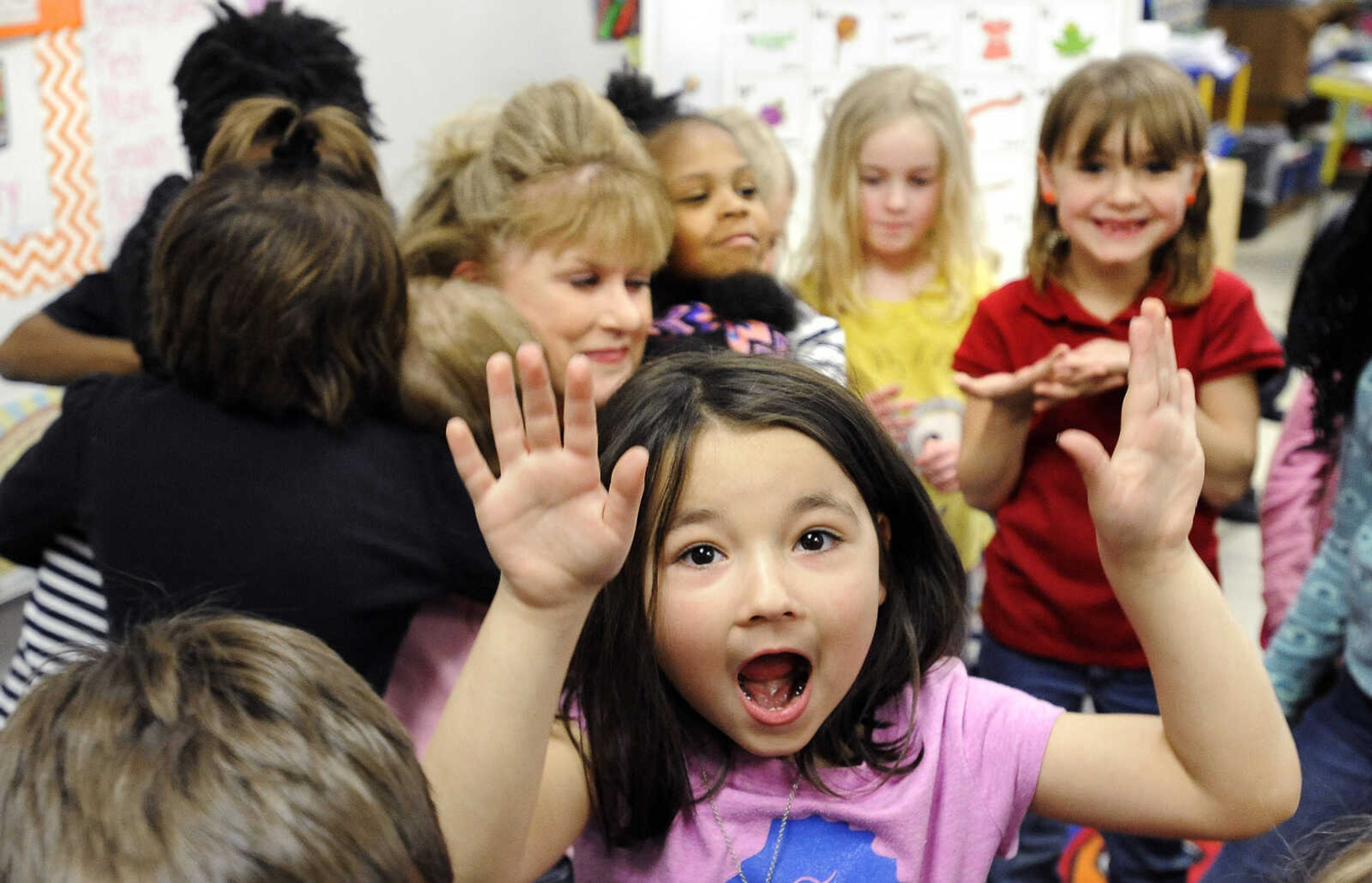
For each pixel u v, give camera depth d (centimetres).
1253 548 344
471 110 194
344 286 122
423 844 59
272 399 124
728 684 82
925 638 92
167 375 134
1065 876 214
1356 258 146
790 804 88
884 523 90
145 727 56
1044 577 175
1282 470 172
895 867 87
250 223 121
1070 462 173
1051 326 176
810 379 86
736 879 87
